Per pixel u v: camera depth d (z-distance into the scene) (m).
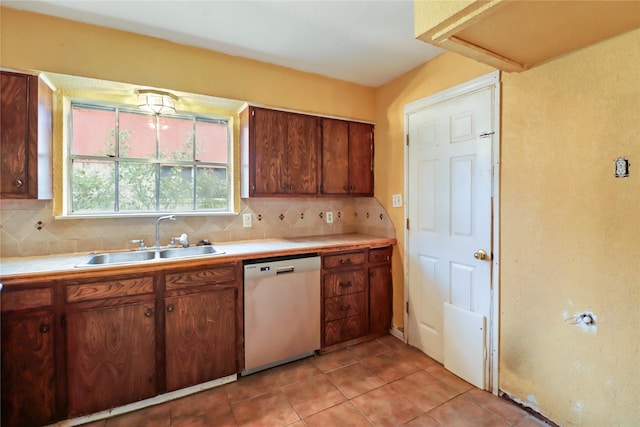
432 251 2.39
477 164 2.04
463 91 2.12
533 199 1.74
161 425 1.69
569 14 1.21
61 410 1.65
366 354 2.45
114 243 2.23
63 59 1.82
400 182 2.70
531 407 1.77
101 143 2.24
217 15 1.81
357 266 2.59
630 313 1.39
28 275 1.55
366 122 2.92
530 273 1.76
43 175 1.86
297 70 2.58
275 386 2.04
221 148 2.65
